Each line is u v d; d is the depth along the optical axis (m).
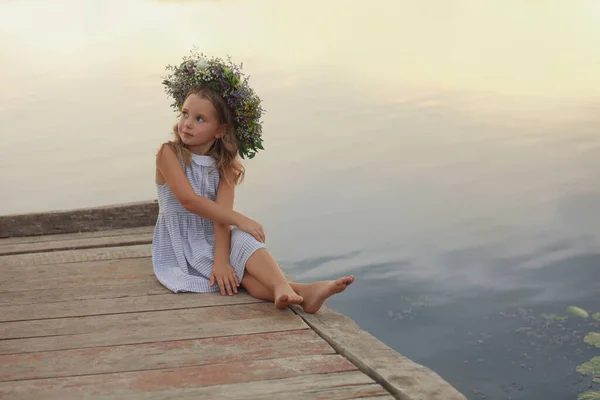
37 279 3.02
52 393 2.03
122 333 2.45
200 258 2.94
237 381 2.07
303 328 2.46
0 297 2.82
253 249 2.76
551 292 4.88
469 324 4.39
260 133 3.02
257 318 2.56
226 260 2.88
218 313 2.62
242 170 3.07
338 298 4.84
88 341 2.39
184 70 2.94
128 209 3.75
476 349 4.18
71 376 2.13
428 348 4.19
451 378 3.85
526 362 4.05
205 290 2.84
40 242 3.54
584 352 4.11
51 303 2.74
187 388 2.04
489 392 3.78
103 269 3.13
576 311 4.54
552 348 4.12
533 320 4.52
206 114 2.88
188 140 2.90
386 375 2.02
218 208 2.86
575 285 4.93
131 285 2.93
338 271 5.16
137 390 2.03
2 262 3.25
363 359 2.16
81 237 3.61
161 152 2.95
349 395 1.96
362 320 4.51
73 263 3.22
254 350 2.29
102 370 2.17
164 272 2.96
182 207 3.00
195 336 2.41
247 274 2.81
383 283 4.96
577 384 3.78
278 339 2.37
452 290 4.88
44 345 2.36
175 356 2.26
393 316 4.61
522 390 3.79
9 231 3.65
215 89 2.90
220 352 2.28
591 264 5.14
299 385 2.03
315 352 2.26
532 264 5.27
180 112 3.07
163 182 3.02
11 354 2.29
